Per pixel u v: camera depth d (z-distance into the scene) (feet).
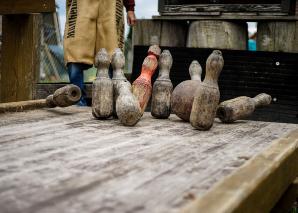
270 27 16.40
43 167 3.84
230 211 2.76
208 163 4.20
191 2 18.10
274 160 4.05
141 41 17.85
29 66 12.15
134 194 3.14
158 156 4.46
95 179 3.51
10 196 3.02
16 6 11.70
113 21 11.62
